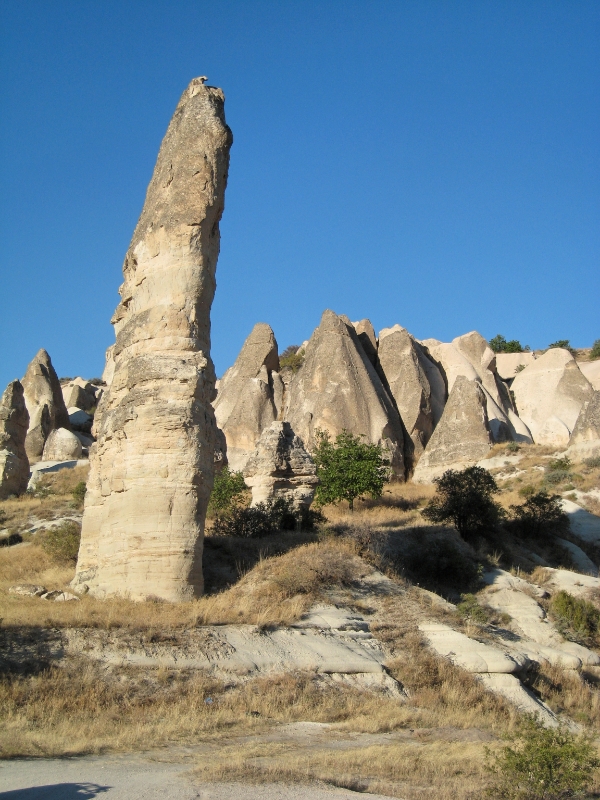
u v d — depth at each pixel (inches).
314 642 649.0
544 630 857.5
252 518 973.2
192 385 743.7
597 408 1758.1
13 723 456.4
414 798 365.1
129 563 703.1
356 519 1238.3
